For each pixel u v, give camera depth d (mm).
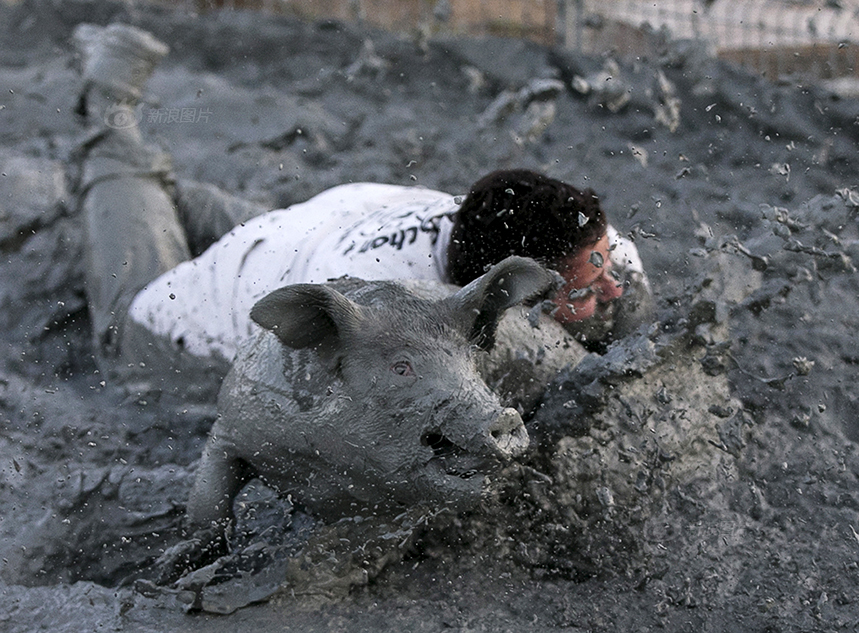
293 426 3369
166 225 6457
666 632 3441
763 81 9391
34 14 11008
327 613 3525
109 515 4414
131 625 3498
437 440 3191
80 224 7070
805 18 9289
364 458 3221
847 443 4379
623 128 9336
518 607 3576
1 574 4004
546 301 3953
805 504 4012
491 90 10500
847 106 9008
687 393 3941
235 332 5168
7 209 7609
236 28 11078
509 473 3682
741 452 4125
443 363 3133
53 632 3477
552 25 10797
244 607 3557
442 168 8727
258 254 5172
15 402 5559
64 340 6711
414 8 11602
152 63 6840
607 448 3736
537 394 3715
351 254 4438
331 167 8867
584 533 3727
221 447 3721
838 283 5309
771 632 3428
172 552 3807
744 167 8570
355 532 3605
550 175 8383
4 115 9414
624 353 3660
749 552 3770
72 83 9930
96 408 5457
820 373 4691
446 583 3689
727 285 4047
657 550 3748
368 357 3178
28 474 4723
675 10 9688
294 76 10688
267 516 4082
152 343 5629
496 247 3920
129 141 6609
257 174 8633
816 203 4312
